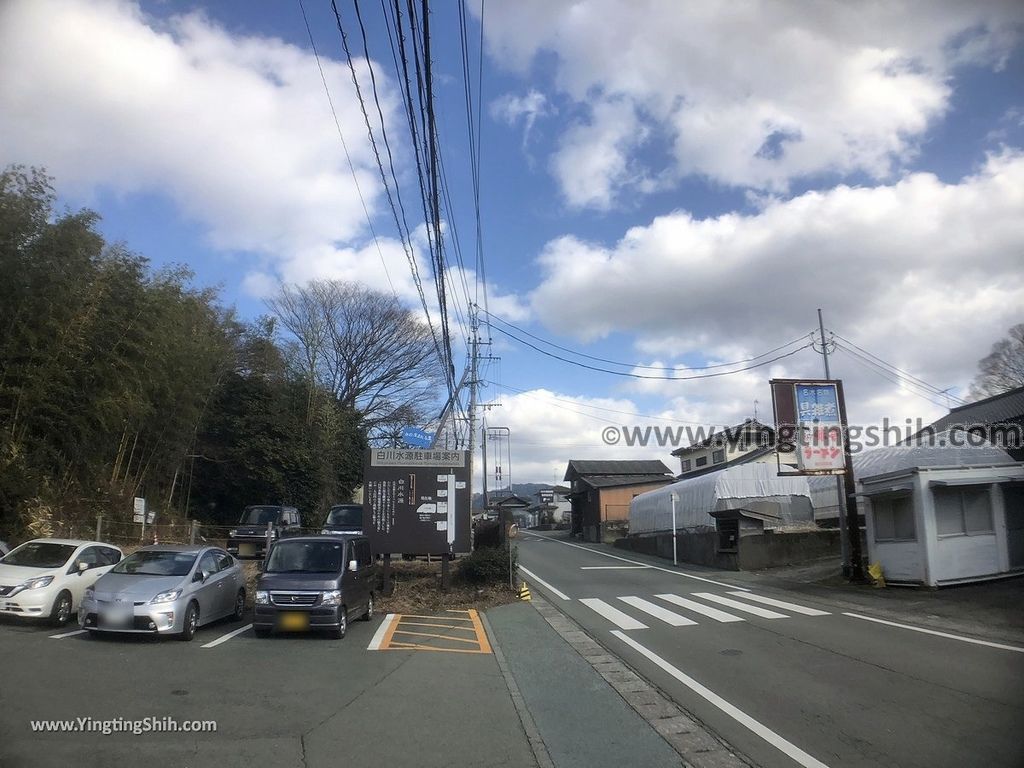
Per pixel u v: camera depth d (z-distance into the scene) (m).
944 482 16.62
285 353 36.84
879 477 18.28
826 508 28.03
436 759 5.79
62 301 15.78
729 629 12.54
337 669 9.00
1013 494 17.73
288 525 24.05
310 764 5.54
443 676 8.88
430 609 14.64
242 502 33.00
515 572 17.47
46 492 16.78
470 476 16.48
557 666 9.73
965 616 13.16
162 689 7.56
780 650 10.52
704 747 6.24
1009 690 7.95
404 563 20.81
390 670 9.07
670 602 16.56
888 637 11.39
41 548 12.35
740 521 24.91
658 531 34.38
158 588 10.62
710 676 8.98
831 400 20.00
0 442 15.10
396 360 44.78
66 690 7.32
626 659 10.12
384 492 16.22
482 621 13.48
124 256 18.23
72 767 5.19
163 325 18.92
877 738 6.38
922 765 5.69
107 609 10.23
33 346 15.31
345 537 12.80
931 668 9.09
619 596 17.89
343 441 39.47
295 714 6.86
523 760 5.85
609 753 6.08
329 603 11.18
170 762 5.40
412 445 22.78
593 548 38.62
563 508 85.19
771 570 23.56
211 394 29.00
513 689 8.33
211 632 11.59
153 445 22.95
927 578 16.45
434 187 9.18
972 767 5.62
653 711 7.42
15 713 6.41
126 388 17.53
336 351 43.41
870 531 18.75
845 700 7.67
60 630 11.02
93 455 18.48
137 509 19.89
